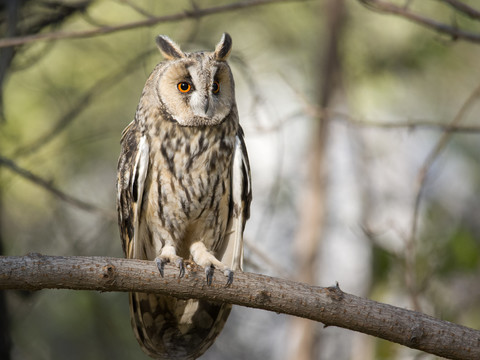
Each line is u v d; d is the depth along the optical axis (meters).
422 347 6.59
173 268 6.83
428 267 9.80
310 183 13.17
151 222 8.76
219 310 8.42
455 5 8.73
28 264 6.30
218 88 8.69
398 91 14.66
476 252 9.84
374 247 10.02
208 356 13.06
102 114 13.34
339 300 6.66
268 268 9.77
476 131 9.17
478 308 10.21
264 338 13.39
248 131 9.84
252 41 13.96
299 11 14.17
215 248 9.04
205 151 8.53
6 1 9.76
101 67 13.36
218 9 8.73
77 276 6.43
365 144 13.54
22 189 12.29
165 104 8.56
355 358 11.73
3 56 9.46
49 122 13.00
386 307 6.66
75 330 11.89
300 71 14.16
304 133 14.11
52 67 13.20
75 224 12.52
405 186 13.58
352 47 14.40
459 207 13.67
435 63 14.32
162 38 9.09
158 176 8.59
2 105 9.52
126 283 6.67
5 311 9.83
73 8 10.49
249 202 8.79
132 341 12.01
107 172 13.36
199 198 8.63
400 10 8.94
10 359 9.80
